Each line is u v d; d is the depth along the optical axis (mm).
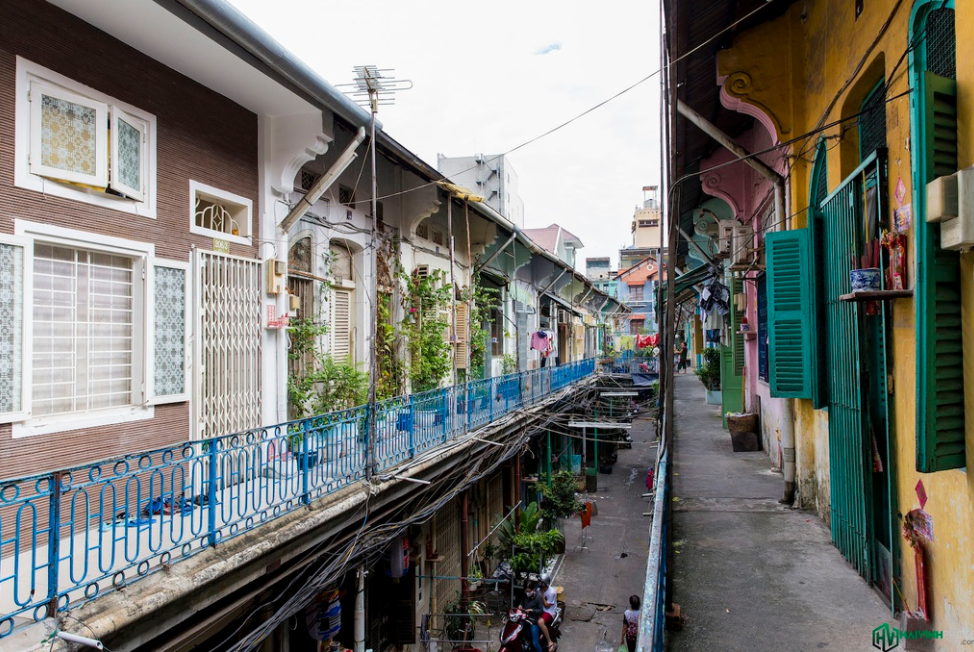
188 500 6113
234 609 4934
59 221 5250
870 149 5379
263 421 7574
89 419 5473
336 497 6418
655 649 2852
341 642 8023
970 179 2916
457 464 9688
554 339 25938
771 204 9445
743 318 13180
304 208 8055
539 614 9320
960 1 3186
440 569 11328
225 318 7051
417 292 11875
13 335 4875
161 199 6281
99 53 5637
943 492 3611
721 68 7535
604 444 23328
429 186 11406
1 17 4844
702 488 8312
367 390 9281
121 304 5910
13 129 4910
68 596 3660
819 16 6352
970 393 3229
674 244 5543
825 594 4812
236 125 7355
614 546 15742
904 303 4176
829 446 6039
